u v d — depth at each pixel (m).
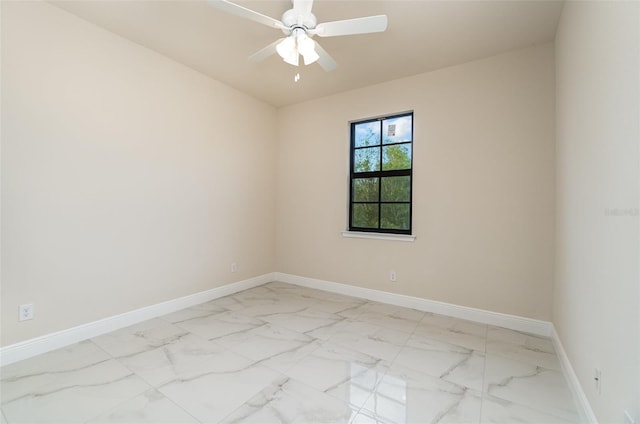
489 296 2.87
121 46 2.66
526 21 2.31
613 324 1.24
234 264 3.82
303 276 4.18
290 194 4.32
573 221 1.90
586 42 1.63
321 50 2.26
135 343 2.39
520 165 2.73
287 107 4.35
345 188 3.82
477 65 2.94
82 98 2.42
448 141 3.09
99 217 2.54
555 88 2.55
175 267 3.13
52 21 2.24
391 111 3.44
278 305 3.36
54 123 2.27
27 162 2.14
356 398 1.73
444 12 2.21
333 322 2.88
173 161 3.10
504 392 1.80
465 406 1.67
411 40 2.60
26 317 2.14
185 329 2.67
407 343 2.44
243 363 2.10
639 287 1.02
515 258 2.75
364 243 3.65
